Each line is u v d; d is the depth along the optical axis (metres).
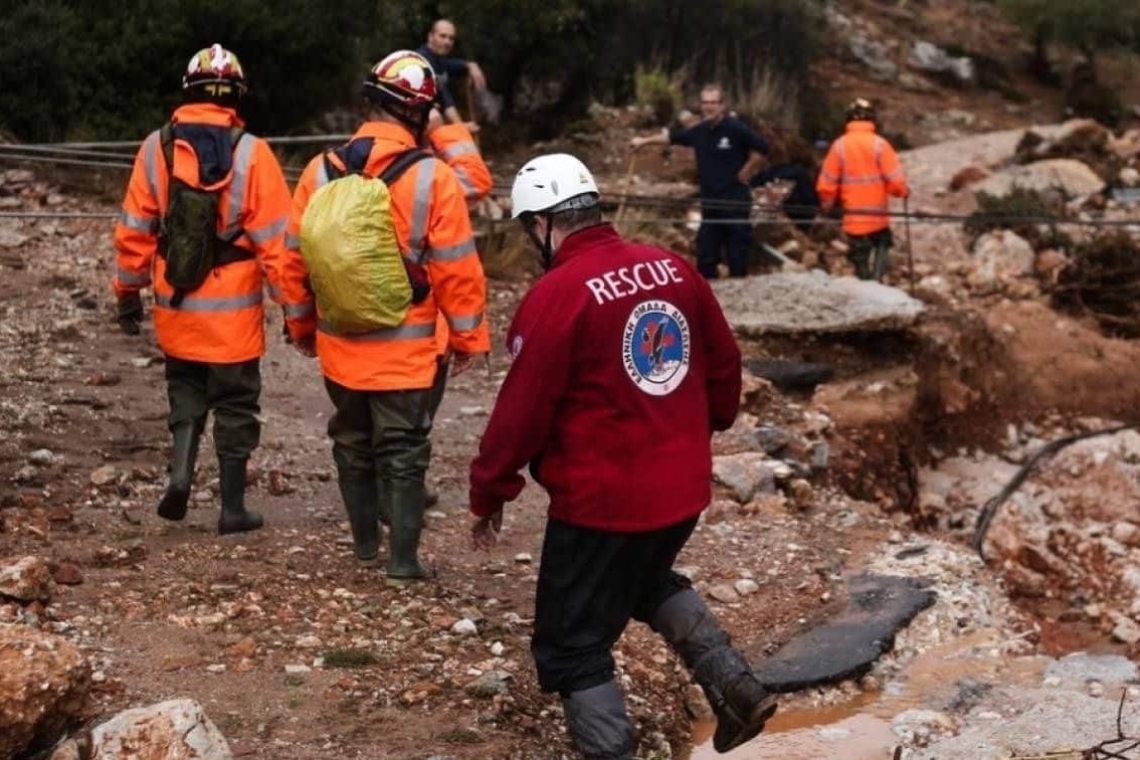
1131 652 10.05
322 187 7.52
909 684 8.19
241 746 6.07
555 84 24.08
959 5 35.31
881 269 17.45
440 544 9.09
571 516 5.54
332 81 18.58
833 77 29.94
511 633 7.58
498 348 13.86
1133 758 6.76
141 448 10.16
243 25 17.47
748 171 16.56
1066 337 17.38
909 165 24.78
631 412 5.49
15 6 17.02
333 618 7.45
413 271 7.54
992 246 19.69
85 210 15.62
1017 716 7.63
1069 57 32.84
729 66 25.94
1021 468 14.62
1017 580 11.77
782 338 14.93
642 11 24.92
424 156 7.49
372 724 6.38
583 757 5.94
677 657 7.91
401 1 21.42
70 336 12.43
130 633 7.08
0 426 10.08
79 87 16.86
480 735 6.37
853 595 9.15
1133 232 21.05
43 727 5.81
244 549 8.39
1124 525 12.74
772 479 11.05
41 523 8.50
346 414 7.89
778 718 7.69
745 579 9.16
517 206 5.71
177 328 8.16
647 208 18.41
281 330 13.64
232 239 8.09
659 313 5.54
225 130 8.04
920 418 14.82
